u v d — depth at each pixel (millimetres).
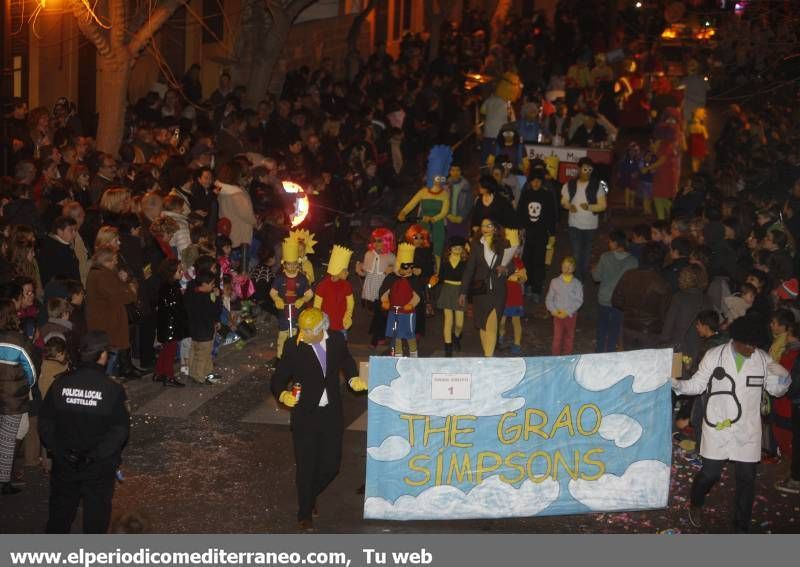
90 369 10719
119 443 10727
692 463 14422
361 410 16500
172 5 23984
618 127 43031
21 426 12719
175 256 17906
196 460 14211
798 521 12750
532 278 23156
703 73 47219
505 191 23719
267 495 13148
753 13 38312
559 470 12547
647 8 53156
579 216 22562
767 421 14195
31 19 28047
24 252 15648
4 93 19109
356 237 28297
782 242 17328
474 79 45031
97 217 17766
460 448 12352
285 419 15969
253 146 26969
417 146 36406
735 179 27547
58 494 10812
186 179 20000
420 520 12430
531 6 67000
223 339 19188
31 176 18172
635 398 12664
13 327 12648
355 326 21562
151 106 27266
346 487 13523
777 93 42781
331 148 27859
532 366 12430
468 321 22062
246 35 33375
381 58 44250
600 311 18766
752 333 11820
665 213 30500
